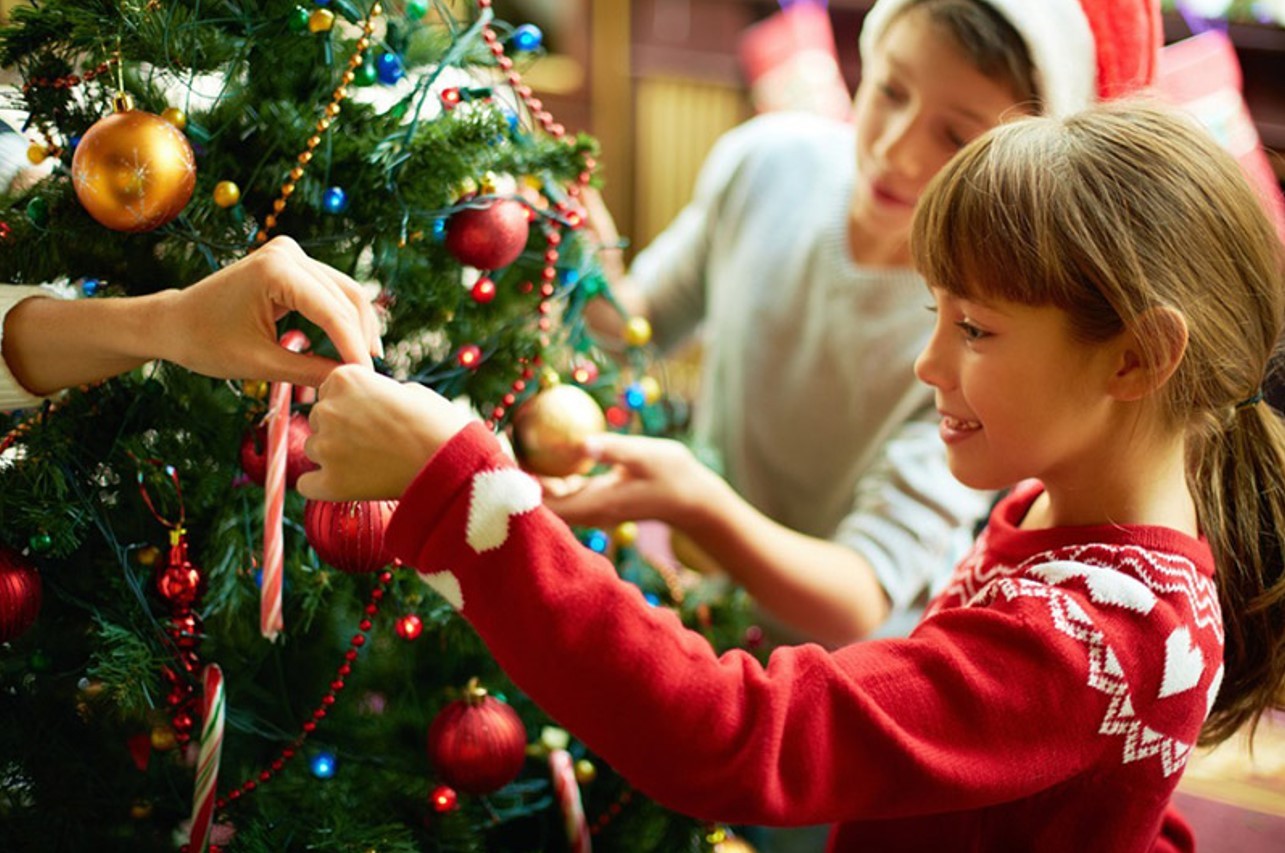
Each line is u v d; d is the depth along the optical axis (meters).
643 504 0.82
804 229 1.12
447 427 0.57
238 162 0.66
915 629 0.64
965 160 0.64
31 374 0.63
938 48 0.87
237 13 0.65
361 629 0.70
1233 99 1.17
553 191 0.74
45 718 0.69
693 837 0.82
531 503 0.56
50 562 0.68
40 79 0.64
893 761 0.57
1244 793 0.98
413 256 0.70
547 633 0.55
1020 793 0.59
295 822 0.68
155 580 0.69
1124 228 0.59
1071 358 0.61
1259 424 0.71
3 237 0.65
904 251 1.04
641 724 0.56
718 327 1.20
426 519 0.56
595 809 0.83
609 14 2.31
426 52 0.71
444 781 0.71
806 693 0.58
